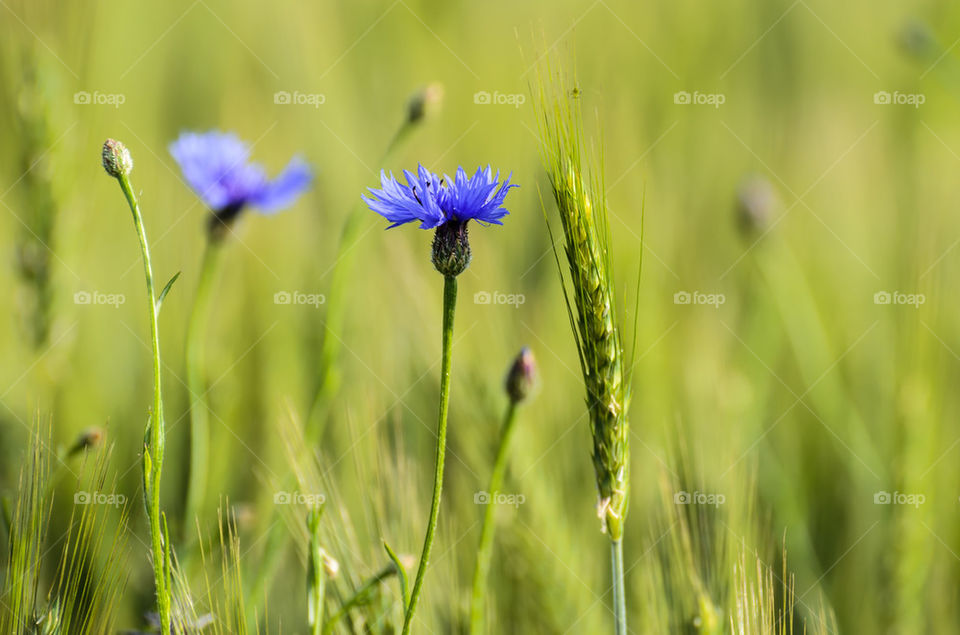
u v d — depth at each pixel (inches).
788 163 70.8
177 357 44.6
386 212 35.6
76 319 43.6
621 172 56.7
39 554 36.4
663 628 38.9
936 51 72.1
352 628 38.2
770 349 55.1
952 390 47.2
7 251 47.4
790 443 49.8
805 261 62.8
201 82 69.4
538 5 85.3
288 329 48.2
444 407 35.2
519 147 61.3
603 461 36.5
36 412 36.8
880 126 76.7
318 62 65.7
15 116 43.0
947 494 44.3
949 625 43.2
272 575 41.9
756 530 39.7
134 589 40.5
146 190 52.7
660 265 55.9
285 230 52.6
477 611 38.5
